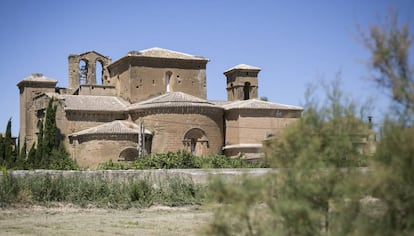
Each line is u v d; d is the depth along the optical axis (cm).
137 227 2233
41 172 3306
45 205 2991
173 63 6494
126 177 3375
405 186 912
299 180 985
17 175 3222
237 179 1070
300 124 1038
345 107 1038
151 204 3100
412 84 917
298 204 944
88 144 5341
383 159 945
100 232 2073
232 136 5875
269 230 980
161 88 6419
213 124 5772
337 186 982
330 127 1033
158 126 5547
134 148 5372
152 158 4747
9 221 2475
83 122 5847
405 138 905
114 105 6106
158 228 2189
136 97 6278
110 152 5300
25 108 7469
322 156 1010
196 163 4759
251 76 7412
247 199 1014
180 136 5559
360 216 956
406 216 912
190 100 5747
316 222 956
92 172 3356
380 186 934
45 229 2175
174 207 3048
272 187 1014
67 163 5119
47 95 6259
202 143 5656
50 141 5709
